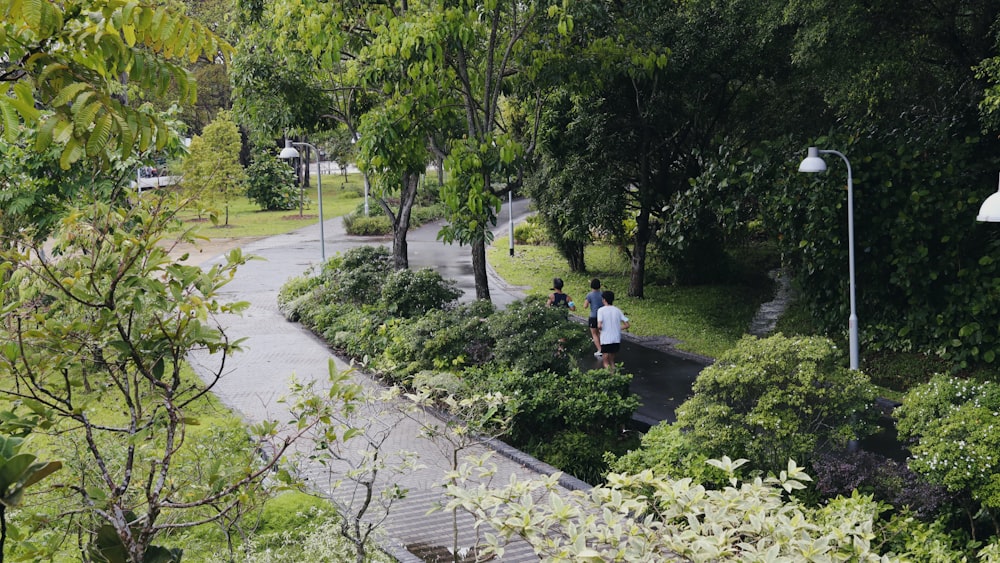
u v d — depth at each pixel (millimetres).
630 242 27969
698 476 9289
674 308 22484
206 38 4059
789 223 17016
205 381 15727
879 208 16094
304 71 19406
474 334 15102
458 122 20547
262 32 19125
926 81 17438
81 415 4105
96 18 3758
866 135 16594
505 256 33562
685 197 19359
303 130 20984
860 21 15062
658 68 19484
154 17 3799
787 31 18797
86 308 4305
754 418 9117
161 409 4832
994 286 14914
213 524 8688
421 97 16969
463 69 16969
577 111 21656
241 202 57562
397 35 15469
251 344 19219
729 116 22688
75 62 3723
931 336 15938
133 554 3912
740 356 9586
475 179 16188
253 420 13203
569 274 28734
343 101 20750
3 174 12547
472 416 9242
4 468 2891
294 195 52719
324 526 7258
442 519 9555
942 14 15586
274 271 30125
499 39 18141
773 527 4828
